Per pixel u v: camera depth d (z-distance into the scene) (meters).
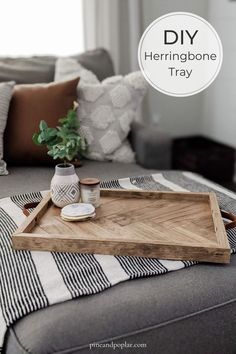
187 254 1.19
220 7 3.19
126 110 2.19
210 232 1.30
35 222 1.35
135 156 2.23
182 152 3.20
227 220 1.45
